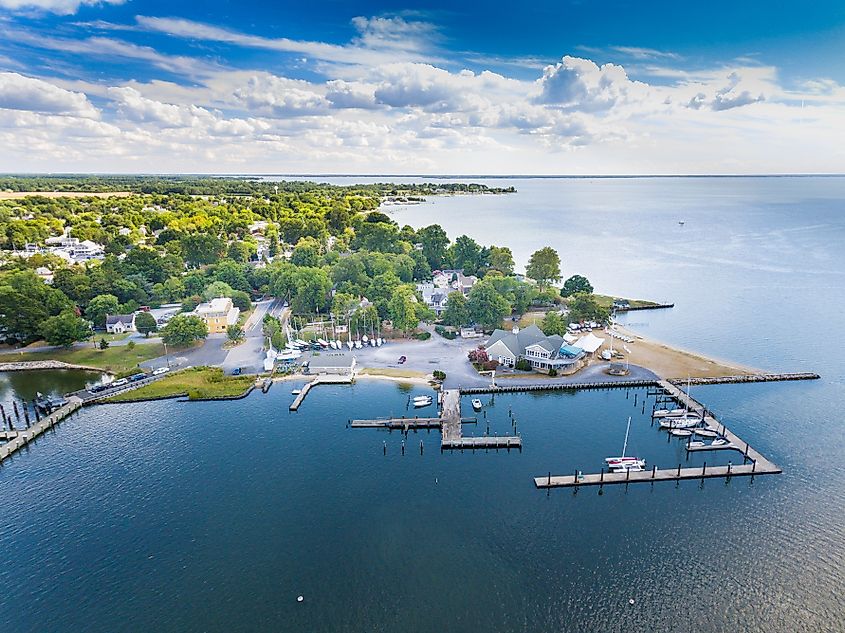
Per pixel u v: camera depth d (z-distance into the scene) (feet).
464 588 210.38
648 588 209.05
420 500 265.13
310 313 578.66
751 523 245.04
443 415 348.59
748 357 446.19
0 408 349.82
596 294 652.48
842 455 298.76
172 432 335.26
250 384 402.72
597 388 391.86
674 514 252.83
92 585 214.07
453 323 515.09
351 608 201.57
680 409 351.67
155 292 613.93
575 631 191.31
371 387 399.65
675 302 618.44
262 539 238.48
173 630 193.77
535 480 278.26
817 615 196.13
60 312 517.96
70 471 292.61
